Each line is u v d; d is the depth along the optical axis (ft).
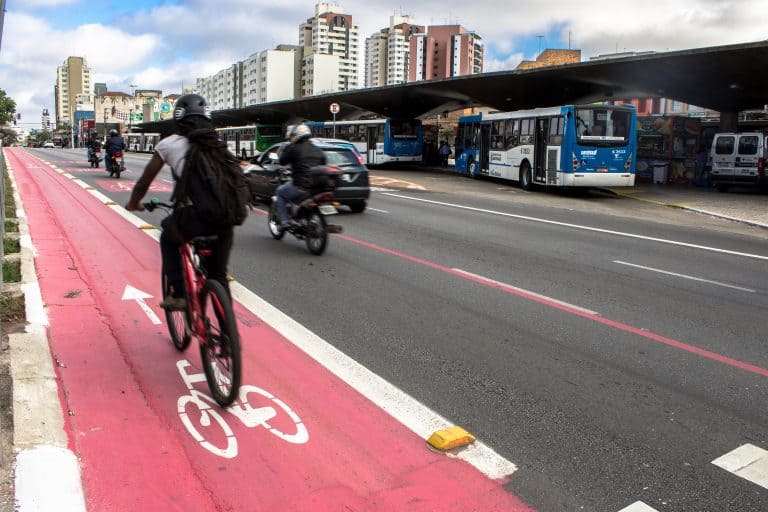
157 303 21.86
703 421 14.11
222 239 14.38
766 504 10.93
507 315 22.12
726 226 50.88
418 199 63.77
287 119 214.07
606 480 11.59
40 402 13.51
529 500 10.88
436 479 11.46
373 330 20.02
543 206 61.21
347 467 11.78
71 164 116.78
